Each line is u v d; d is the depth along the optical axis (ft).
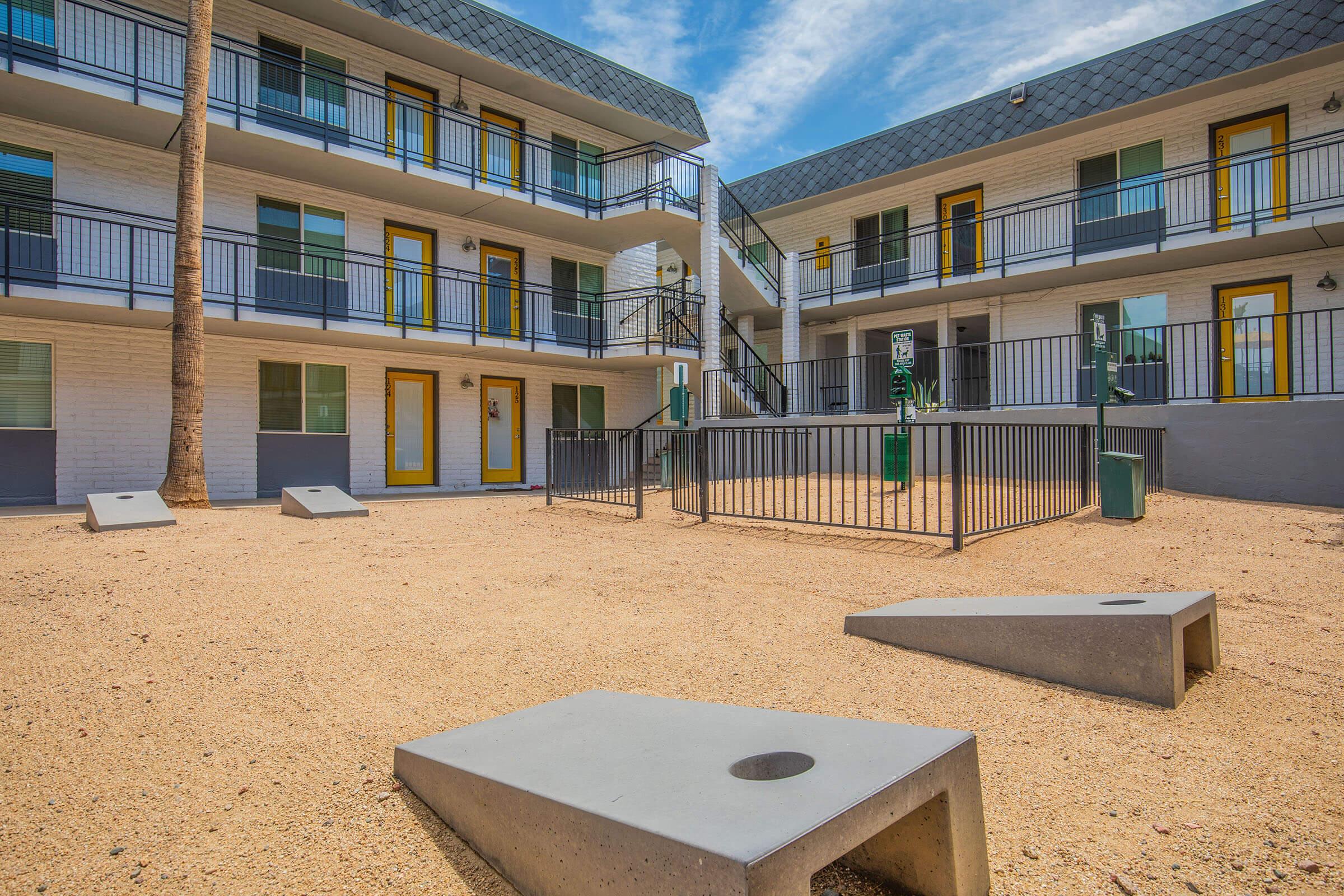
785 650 13.57
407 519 29.01
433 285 50.57
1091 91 46.83
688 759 7.21
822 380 61.11
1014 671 12.55
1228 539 22.25
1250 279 43.68
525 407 55.72
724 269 56.80
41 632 13.64
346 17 43.39
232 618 14.74
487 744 8.33
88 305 34.73
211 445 42.11
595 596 17.01
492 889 6.88
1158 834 7.89
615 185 59.31
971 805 6.98
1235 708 11.12
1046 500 25.40
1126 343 48.11
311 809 8.23
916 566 19.56
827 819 5.54
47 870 7.11
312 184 45.34
